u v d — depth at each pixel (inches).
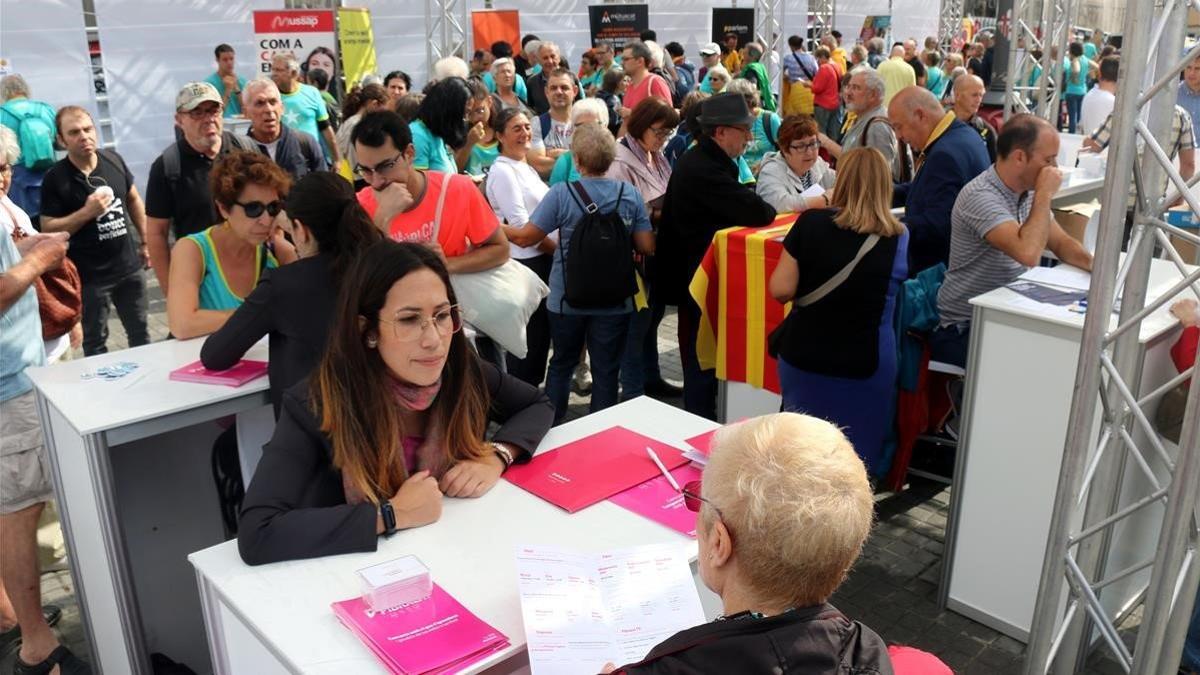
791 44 494.3
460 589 69.8
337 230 97.2
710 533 48.4
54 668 117.2
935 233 163.6
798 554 44.8
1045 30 298.2
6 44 311.1
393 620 65.1
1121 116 86.8
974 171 163.9
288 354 98.3
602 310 163.9
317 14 360.2
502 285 144.7
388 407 78.5
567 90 270.1
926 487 166.2
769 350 145.8
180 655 121.9
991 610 126.7
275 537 73.2
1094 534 101.4
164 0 343.9
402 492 78.8
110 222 190.1
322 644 63.6
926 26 724.0
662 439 95.7
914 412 150.6
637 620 66.2
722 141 167.2
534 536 77.0
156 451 115.8
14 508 112.1
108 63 337.1
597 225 159.3
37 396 105.7
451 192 141.5
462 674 60.7
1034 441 118.1
